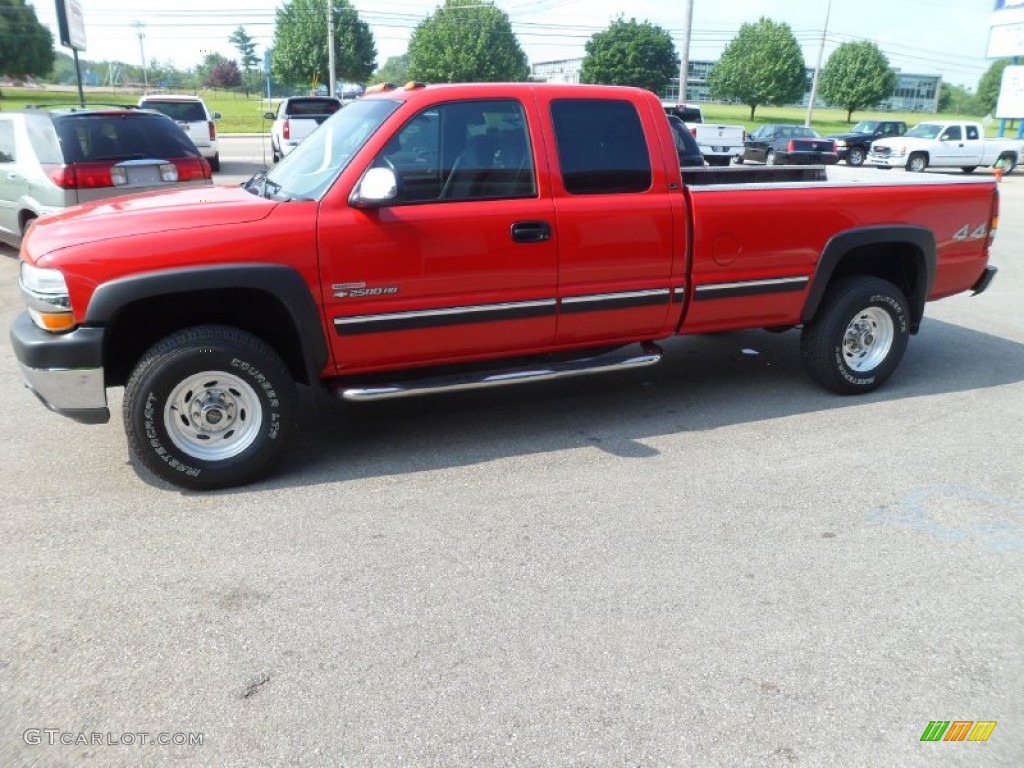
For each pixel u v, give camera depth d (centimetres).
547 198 460
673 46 5709
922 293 580
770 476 449
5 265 993
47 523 393
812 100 4616
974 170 3178
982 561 365
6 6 6788
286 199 438
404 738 258
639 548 372
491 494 427
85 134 857
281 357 466
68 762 247
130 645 302
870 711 271
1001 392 593
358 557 364
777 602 331
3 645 301
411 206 436
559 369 487
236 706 272
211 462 423
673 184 492
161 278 393
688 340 732
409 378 472
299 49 6031
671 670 290
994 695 280
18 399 565
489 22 6281
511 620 318
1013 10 3375
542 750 253
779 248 521
